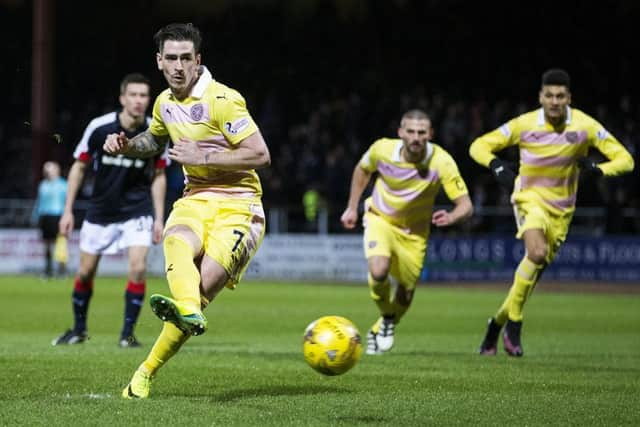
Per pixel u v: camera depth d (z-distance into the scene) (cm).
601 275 5481
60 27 7162
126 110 2141
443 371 1748
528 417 1246
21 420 1150
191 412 1215
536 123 2119
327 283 5300
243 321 3009
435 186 2083
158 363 1326
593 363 1942
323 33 6981
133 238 2158
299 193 6028
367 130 6216
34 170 5950
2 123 6950
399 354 2088
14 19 7244
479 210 5575
